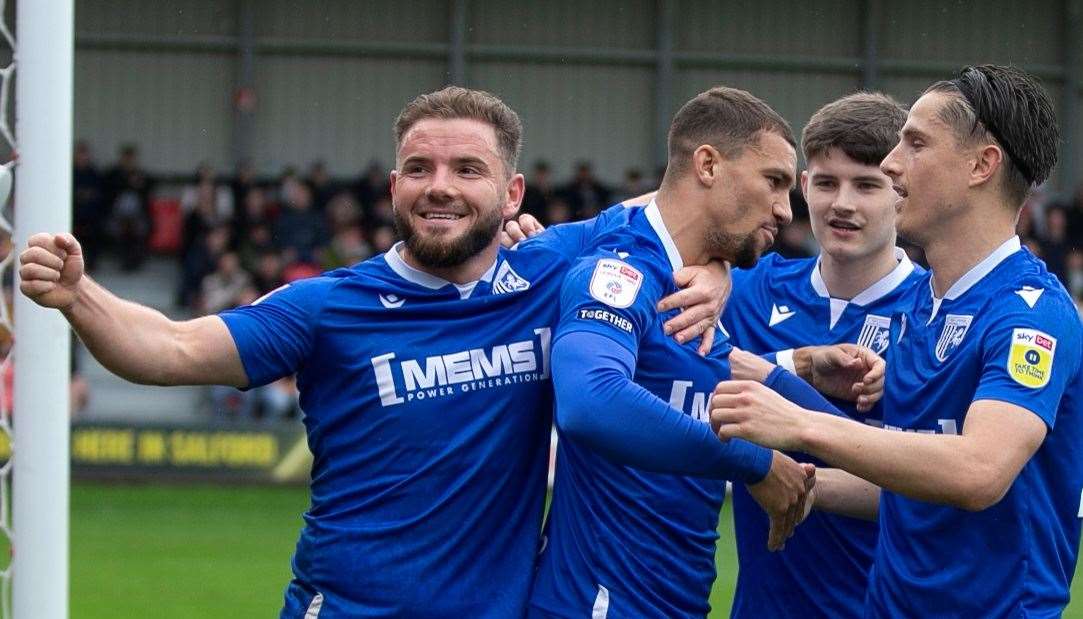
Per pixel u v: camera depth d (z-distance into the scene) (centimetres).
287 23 2605
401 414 454
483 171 448
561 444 470
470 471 453
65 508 531
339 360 458
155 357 430
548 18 2659
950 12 2661
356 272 468
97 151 2583
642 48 2673
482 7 2647
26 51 527
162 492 1759
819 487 519
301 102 2623
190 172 2602
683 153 466
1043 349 421
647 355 452
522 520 464
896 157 448
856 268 584
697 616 473
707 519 472
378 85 2636
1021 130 434
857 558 558
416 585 449
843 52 2673
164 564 1308
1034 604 439
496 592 456
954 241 446
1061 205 2314
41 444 526
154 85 2588
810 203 580
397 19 2628
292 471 1831
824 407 512
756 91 2681
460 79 2644
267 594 1174
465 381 456
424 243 447
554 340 439
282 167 2623
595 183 2353
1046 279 439
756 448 433
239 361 449
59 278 409
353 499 458
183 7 2577
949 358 445
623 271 441
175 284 2412
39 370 525
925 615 451
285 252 2162
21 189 527
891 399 471
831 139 562
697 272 466
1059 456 443
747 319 611
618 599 453
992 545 439
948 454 402
